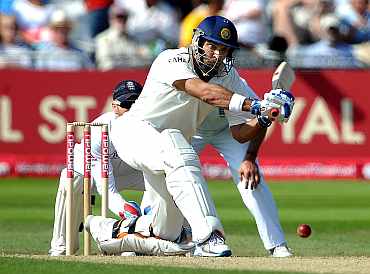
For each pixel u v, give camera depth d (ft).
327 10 231.09
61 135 203.31
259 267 81.41
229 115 93.61
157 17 230.48
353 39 226.58
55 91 202.28
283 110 85.25
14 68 202.59
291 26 232.73
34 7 230.48
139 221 94.94
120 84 102.17
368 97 201.98
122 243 94.63
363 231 131.03
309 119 201.77
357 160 202.69
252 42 219.20
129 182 104.06
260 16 221.87
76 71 201.57
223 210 156.56
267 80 196.85
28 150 204.13
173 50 91.76
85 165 95.40
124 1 236.22
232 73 92.73
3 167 204.23
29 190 184.96
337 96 201.87
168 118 92.27
